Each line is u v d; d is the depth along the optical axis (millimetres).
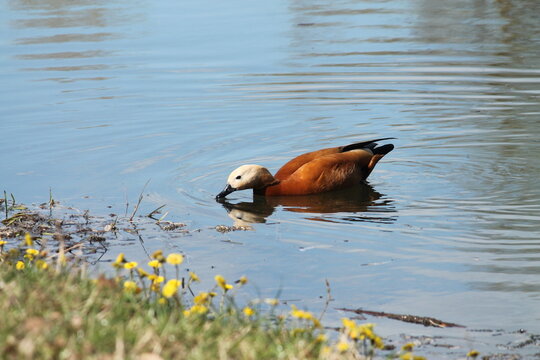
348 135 16422
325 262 10164
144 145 15711
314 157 14070
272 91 19031
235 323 6812
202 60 21516
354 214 12281
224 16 27109
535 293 9133
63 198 12859
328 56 21719
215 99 18531
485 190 13297
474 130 16422
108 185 13570
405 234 11266
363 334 6773
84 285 6738
